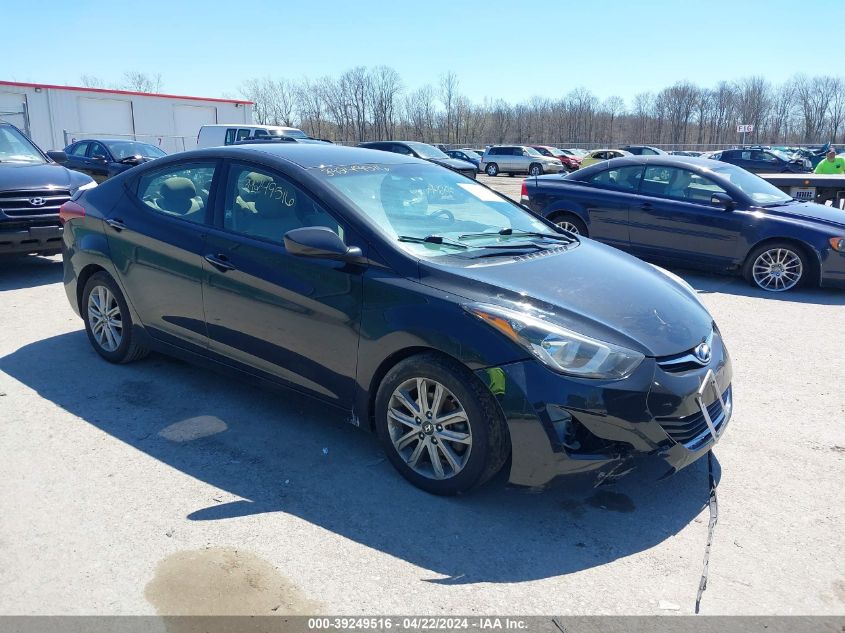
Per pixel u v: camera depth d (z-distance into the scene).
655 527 3.18
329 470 3.58
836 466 3.78
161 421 4.10
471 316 3.11
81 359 5.07
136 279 4.52
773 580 2.82
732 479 3.63
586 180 9.47
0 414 4.12
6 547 2.88
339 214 3.64
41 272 8.07
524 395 2.97
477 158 38.94
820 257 7.79
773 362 5.51
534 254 3.84
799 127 78.06
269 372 3.91
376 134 65.50
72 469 3.52
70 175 8.02
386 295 3.34
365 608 2.58
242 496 3.32
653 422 3.06
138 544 2.92
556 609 2.61
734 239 8.23
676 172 8.78
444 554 2.93
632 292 3.54
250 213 4.00
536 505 3.32
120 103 30.11
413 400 3.38
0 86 26.64
